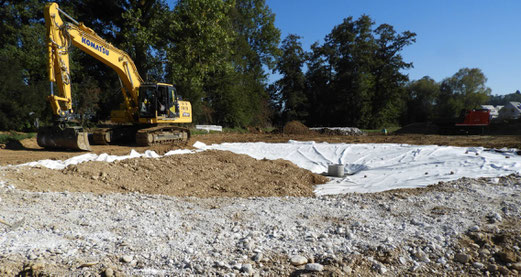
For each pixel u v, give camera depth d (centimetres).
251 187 908
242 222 517
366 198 690
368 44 4594
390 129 4859
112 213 541
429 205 592
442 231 459
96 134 1598
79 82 2605
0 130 1822
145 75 2525
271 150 1552
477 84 6638
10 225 438
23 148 1452
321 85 5025
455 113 6188
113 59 1435
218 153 1267
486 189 680
